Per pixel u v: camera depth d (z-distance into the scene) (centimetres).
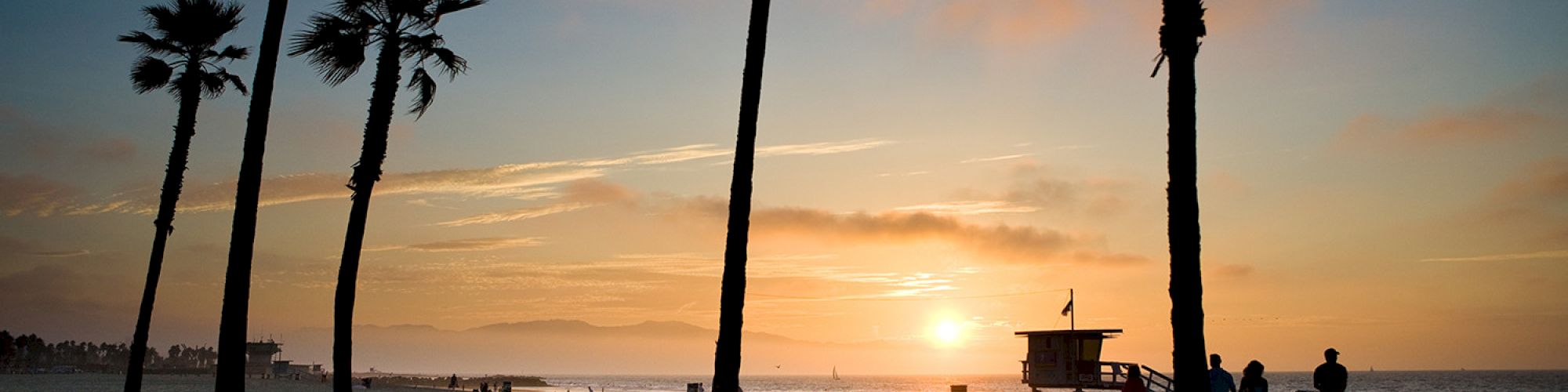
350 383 2648
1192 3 1712
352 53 2830
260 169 2469
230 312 2398
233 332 2397
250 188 2447
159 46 3581
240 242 2420
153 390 9981
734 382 1950
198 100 3622
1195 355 1599
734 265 1994
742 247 2003
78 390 9369
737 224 2008
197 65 3625
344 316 2662
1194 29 1703
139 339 3391
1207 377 1605
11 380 12812
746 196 2019
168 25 3544
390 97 2838
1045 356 5169
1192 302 1619
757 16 2108
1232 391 2181
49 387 10425
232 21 3638
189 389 10744
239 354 2402
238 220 2430
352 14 2900
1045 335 5188
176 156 3538
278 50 2536
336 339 2659
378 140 2789
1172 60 1708
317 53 2861
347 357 2652
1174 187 1662
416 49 2942
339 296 2673
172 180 3516
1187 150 1666
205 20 3559
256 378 18788
